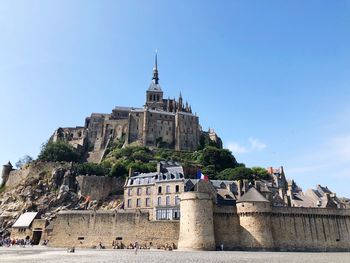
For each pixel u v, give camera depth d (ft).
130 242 226.17
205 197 216.13
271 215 227.40
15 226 275.80
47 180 352.69
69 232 238.89
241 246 216.54
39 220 272.31
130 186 291.38
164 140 530.27
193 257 138.21
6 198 342.23
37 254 151.02
